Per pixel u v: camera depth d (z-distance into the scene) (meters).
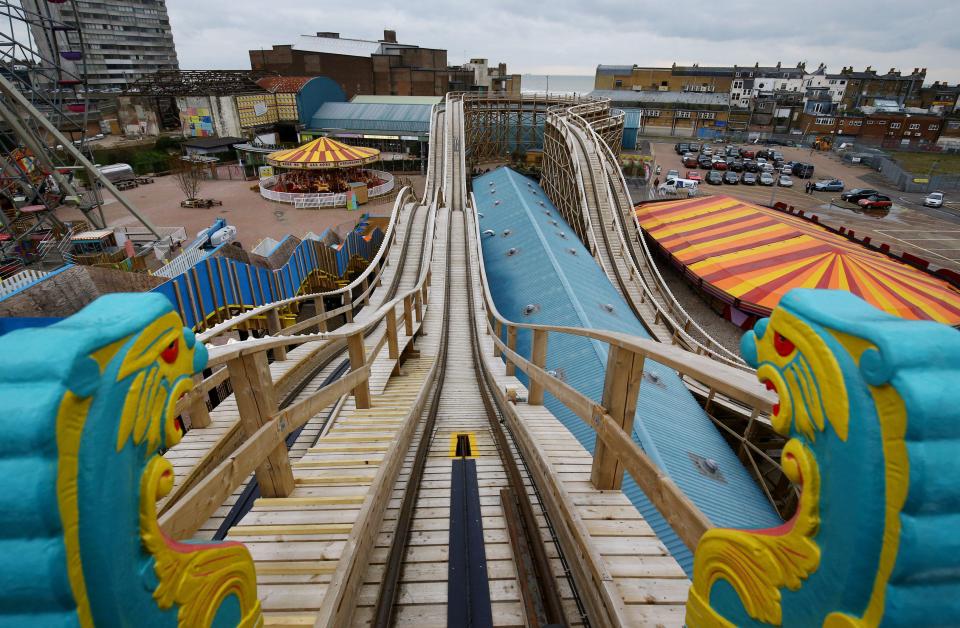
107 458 1.13
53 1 30.45
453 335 18.34
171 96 65.75
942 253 39.44
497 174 47.72
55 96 33.97
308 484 4.32
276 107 67.62
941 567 0.99
